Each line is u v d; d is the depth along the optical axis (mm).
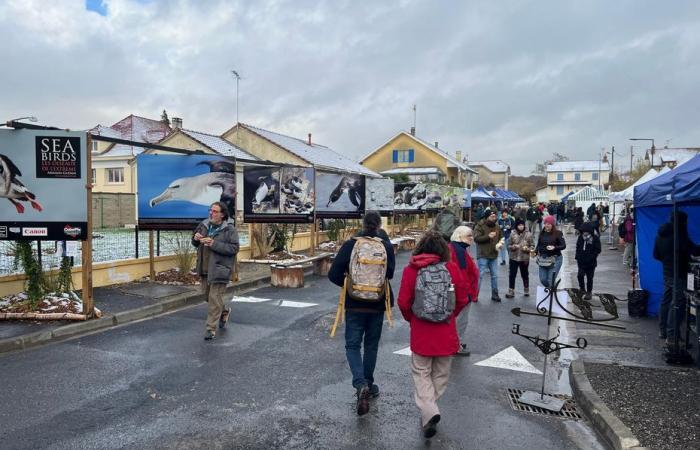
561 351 6859
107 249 12773
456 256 5867
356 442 4156
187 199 10961
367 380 4914
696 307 5926
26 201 7508
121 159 34031
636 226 9141
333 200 16141
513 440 4289
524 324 8430
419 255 4414
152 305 8750
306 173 14039
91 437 4168
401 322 8359
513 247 10672
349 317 4906
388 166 54906
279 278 11547
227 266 7086
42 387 5254
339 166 39062
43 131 7449
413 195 24250
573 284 12688
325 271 13570
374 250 4844
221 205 7055
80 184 7531
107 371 5758
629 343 7297
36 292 7949
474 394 5309
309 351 6609
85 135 7520
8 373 5668
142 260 11133
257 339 7156
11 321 7484
